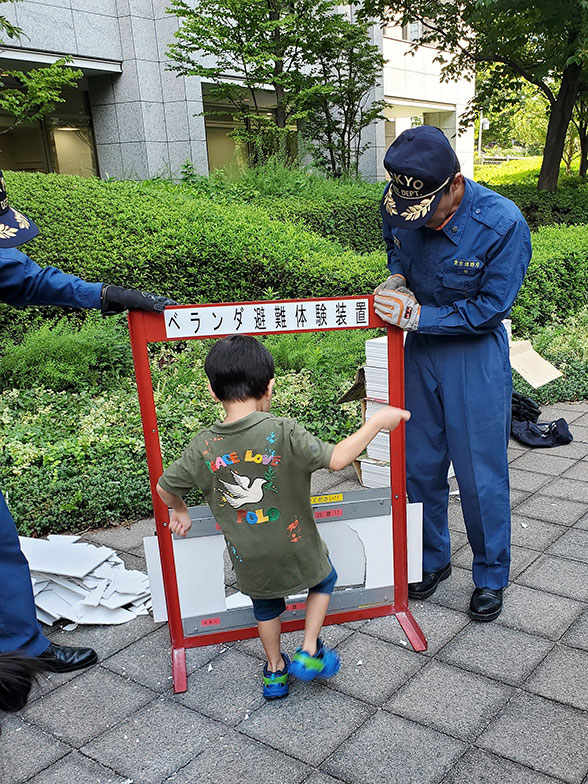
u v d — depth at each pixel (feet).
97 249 19.79
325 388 17.35
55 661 8.69
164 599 8.91
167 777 7.07
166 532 8.55
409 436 9.71
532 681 8.18
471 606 9.51
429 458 9.65
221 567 8.79
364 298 8.46
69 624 9.80
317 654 7.82
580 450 15.56
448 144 8.03
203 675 8.62
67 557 10.58
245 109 40.37
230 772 7.09
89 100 42.42
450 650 8.84
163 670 8.78
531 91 78.18
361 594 9.41
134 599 10.14
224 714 7.92
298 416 16.15
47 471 13.12
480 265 8.55
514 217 8.45
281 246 22.08
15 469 13.00
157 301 7.89
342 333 20.12
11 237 7.86
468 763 7.03
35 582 10.19
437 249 8.73
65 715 8.02
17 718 7.98
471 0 42.22
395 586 9.50
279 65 38.86
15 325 18.85
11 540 8.22
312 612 7.95
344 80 45.16
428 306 8.66
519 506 12.88
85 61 38.68
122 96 41.34
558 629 9.17
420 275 9.05
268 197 32.71
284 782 6.92
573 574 10.50
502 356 9.17
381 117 46.96
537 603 9.79
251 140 38.78
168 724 7.80
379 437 13.37
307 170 39.83
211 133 49.83
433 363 9.20
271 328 8.25
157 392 16.99
